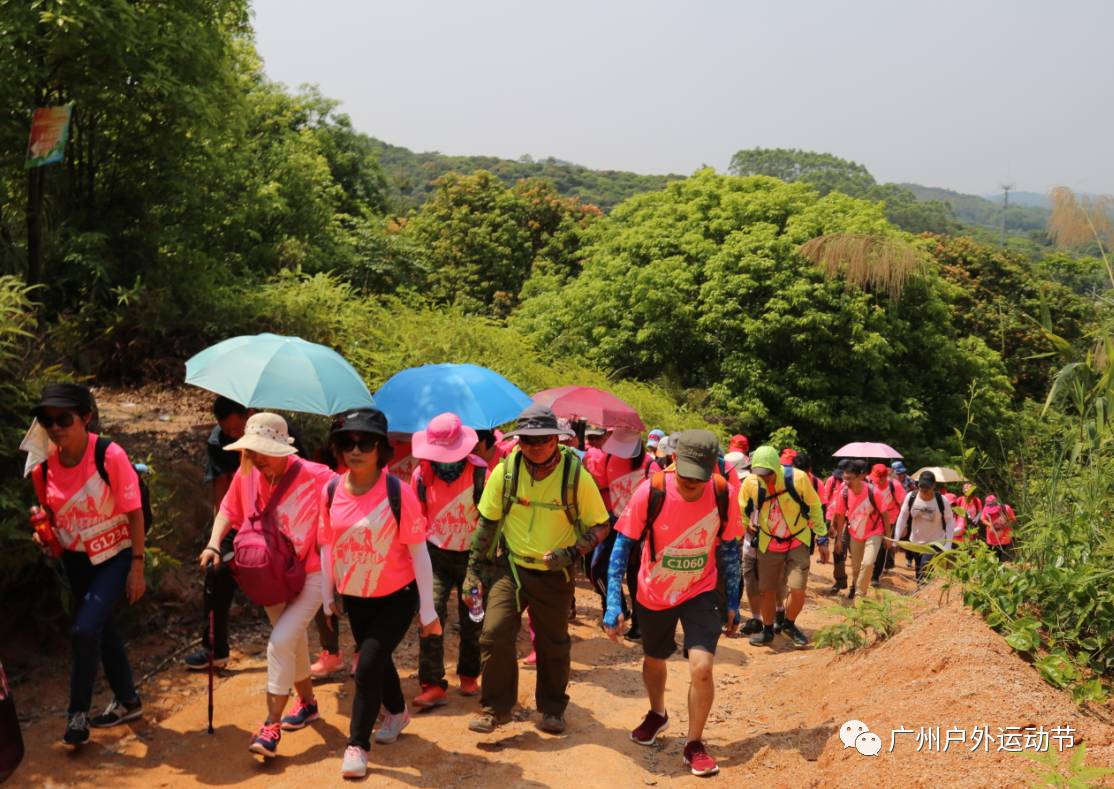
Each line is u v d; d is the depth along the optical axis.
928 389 25.91
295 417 8.12
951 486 11.14
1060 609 5.53
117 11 9.05
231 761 4.84
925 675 5.20
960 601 5.97
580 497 5.20
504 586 5.30
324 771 4.75
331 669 6.05
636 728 5.55
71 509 4.85
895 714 4.85
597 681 6.62
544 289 30.44
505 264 33.75
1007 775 3.96
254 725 5.27
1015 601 5.54
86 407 4.84
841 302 23.72
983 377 25.80
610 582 5.25
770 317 23.53
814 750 4.92
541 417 5.11
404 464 6.67
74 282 11.14
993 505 7.76
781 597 8.70
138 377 10.66
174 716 5.34
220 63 11.29
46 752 4.80
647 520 5.05
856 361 24.20
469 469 5.93
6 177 10.81
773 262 24.06
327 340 10.90
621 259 26.19
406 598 4.95
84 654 4.73
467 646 5.95
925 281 25.20
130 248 11.55
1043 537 5.84
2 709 3.67
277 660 4.80
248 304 11.41
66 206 11.36
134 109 10.45
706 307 24.28
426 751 5.07
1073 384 6.27
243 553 4.72
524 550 5.25
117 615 6.24
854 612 6.60
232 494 5.02
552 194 37.22
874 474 11.24
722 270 24.52
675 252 25.84
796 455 8.94
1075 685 4.97
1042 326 6.65
